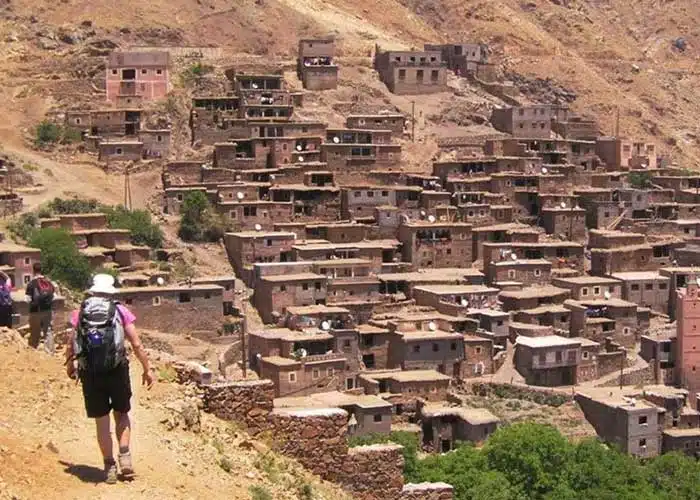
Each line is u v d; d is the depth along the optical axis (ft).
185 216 424.05
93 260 371.35
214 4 622.54
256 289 386.52
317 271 392.88
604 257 435.94
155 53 513.04
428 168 499.92
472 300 394.11
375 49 618.85
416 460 245.65
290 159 472.85
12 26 565.53
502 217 467.52
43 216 398.21
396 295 398.83
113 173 466.70
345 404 308.81
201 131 490.90
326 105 539.70
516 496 231.91
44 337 130.00
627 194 489.26
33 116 498.28
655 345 380.17
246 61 566.36
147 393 108.47
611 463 262.67
